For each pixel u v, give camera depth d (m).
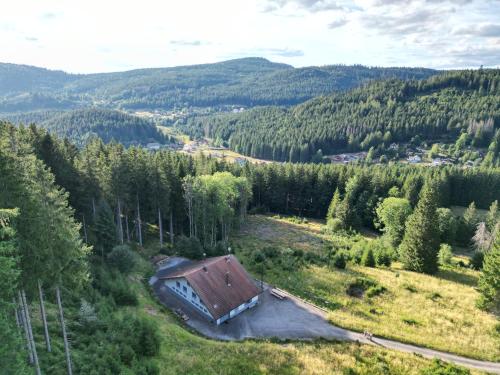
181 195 68.56
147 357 29.80
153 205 62.31
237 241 75.06
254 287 46.09
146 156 69.75
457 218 90.94
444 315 45.34
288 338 38.59
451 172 119.94
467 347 38.56
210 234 70.56
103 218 47.31
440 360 35.22
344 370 33.22
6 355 15.42
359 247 68.19
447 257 66.50
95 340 28.44
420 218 60.25
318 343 37.75
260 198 109.75
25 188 22.19
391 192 103.12
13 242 19.75
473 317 45.00
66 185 50.62
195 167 98.69
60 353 25.64
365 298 49.78
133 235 68.31
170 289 47.91
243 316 43.12
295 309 45.12
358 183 105.94
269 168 109.31
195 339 36.25
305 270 57.78
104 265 42.44
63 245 22.94
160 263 55.91
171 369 29.42
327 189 108.94
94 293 35.88
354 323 41.75
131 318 32.59
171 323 39.16
